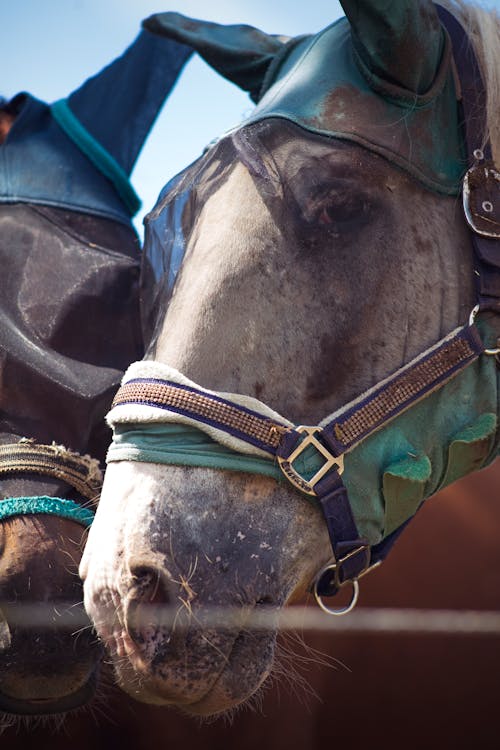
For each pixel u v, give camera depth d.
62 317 2.41
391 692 3.19
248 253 1.90
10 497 2.19
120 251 2.62
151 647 1.77
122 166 2.85
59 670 2.14
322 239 1.90
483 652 3.27
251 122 2.05
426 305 1.96
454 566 3.26
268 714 2.89
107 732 2.81
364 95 2.02
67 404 2.29
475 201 2.01
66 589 2.15
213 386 1.86
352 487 1.89
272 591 1.83
